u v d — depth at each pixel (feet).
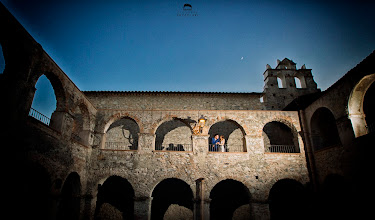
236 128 76.02
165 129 74.59
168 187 67.41
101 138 60.13
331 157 53.88
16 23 35.42
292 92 81.61
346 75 49.93
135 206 54.24
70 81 49.16
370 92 55.52
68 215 52.13
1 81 34.65
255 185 57.41
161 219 64.28
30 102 37.93
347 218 52.01
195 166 58.29
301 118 64.18
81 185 53.88
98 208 63.93
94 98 76.59
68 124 48.78
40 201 41.93
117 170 57.11
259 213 55.06
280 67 85.97
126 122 75.10
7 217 39.81
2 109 33.27
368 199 43.37
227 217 65.10
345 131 50.14
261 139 61.82
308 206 57.16
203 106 77.05
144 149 59.26
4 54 35.63
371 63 44.24
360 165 45.57
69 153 48.98
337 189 55.67
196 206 55.26
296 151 63.52
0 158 32.09
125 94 77.15
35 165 38.65
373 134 43.04
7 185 39.22
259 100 79.77
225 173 58.08
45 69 41.65
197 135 61.16
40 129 39.91
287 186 67.56
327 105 56.13
